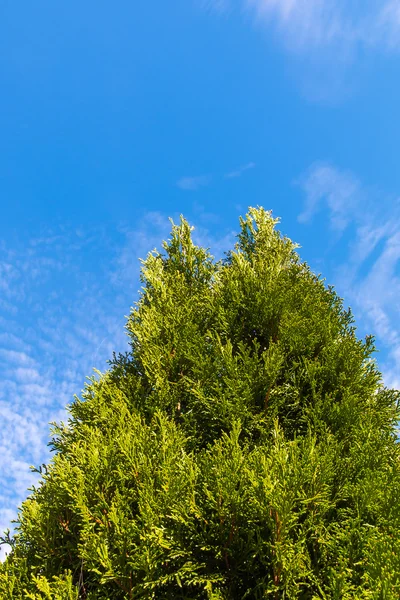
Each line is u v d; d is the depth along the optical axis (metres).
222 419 6.91
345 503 5.86
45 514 6.27
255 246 11.86
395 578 4.02
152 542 5.16
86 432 7.20
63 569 6.11
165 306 9.66
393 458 6.35
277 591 4.84
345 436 6.68
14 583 5.75
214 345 7.93
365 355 7.61
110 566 5.04
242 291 8.96
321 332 8.10
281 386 7.41
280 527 4.73
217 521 5.34
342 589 4.38
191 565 5.09
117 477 6.12
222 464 5.38
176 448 6.38
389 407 7.57
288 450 5.81
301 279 9.92
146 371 8.33
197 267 12.12
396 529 4.73
